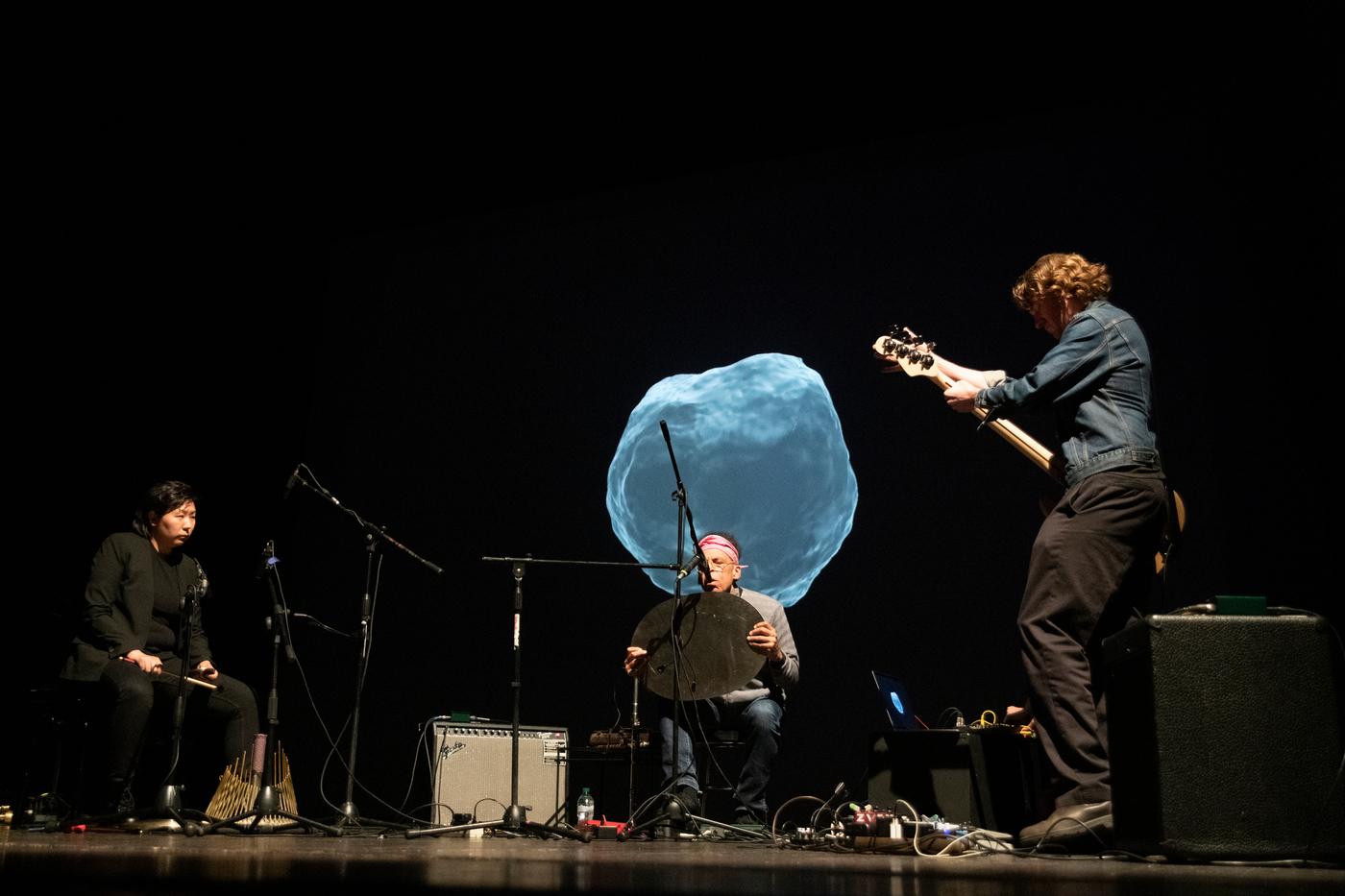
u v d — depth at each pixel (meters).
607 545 5.06
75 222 4.79
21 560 4.58
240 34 4.63
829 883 1.19
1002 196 4.75
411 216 5.73
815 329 4.98
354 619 5.29
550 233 5.59
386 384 5.69
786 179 5.20
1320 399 3.85
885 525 4.61
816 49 4.75
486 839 2.75
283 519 5.51
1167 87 4.47
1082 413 2.50
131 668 3.36
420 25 4.71
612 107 5.09
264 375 5.55
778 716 3.68
